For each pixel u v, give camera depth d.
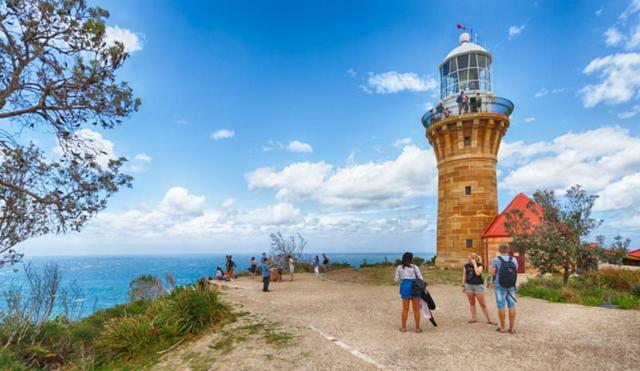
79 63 7.94
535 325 7.87
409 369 5.42
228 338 8.15
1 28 7.22
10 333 8.41
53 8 7.61
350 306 11.41
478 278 8.31
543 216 14.69
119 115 8.65
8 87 7.46
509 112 25.17
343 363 5.90
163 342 8.69
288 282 20.27
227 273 21.73
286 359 6.42
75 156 9.19
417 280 7.70
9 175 8.43
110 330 9.43
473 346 6.36
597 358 5.57
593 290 12.63
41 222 8.84
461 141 24.84
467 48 27.03
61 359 8.74
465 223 24.05
